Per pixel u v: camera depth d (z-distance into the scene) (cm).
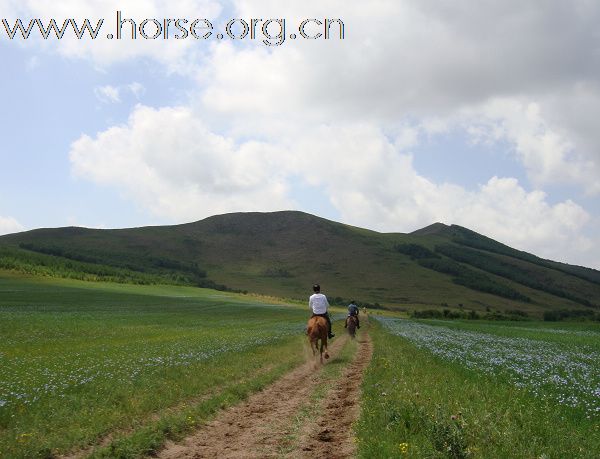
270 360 2116
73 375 1619
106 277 14212
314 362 2216
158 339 3183
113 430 1046
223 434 1062
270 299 14800
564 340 3938
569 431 929
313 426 1108
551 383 1459
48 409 1162
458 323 7894
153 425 1060
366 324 6253
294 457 899
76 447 941
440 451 819
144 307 7444
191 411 1187
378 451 850
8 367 1820
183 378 1598
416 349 2445
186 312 7081
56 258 17112
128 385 1440
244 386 1516
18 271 12325
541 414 1062
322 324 2236
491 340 3538
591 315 17550
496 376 1549
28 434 964
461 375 1566
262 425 1130
